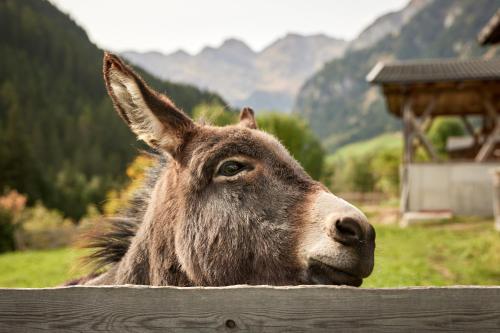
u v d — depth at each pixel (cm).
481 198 1919
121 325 197
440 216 1872
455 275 888
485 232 1507
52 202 5231
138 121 267
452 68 1994
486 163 1922
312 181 261
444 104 2166
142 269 284
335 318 187
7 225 2134
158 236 275
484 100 1902
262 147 262
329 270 227
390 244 1353
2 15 14612
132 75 259
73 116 11412
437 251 1195
